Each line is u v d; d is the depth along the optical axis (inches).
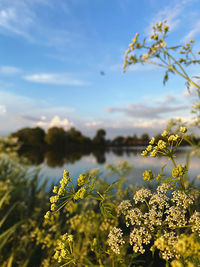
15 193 152.2
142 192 48.3
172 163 45.2
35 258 101.8
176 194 45.8
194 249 33.0
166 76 54.3
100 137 1579.7
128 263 51.8
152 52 55.2
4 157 197.5
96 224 89.7
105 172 113.4
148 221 45.8
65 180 47.6
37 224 116.5
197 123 67.1
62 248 49.5
